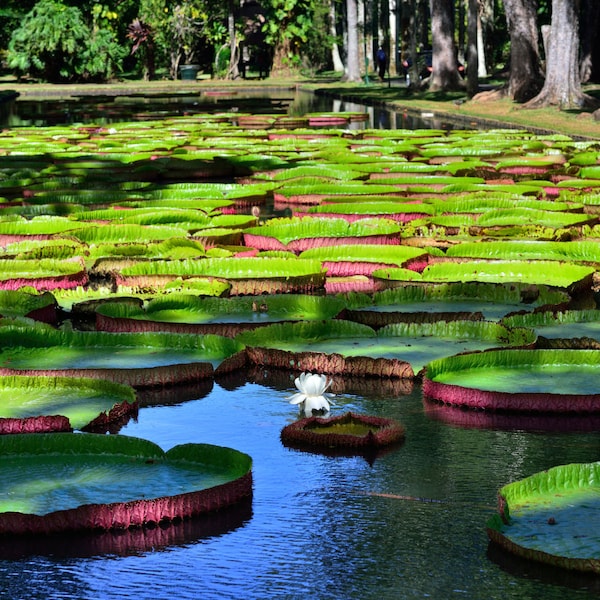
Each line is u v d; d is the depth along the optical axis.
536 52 33.16
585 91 34.47
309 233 11.98
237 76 57.28
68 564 4.41
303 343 7.53
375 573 4.29
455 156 19.97
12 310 8.43
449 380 6.65
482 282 8.80
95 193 15.52
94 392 6.51
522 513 4.48
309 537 4.64
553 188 15.77
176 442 5.86
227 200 14.81
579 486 4.72
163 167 19.08
